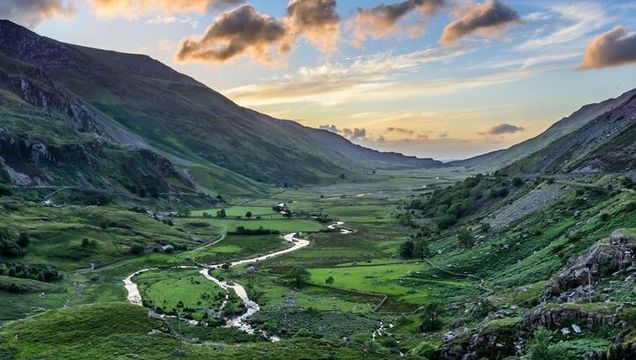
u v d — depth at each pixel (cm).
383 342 8569
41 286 14038
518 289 9194
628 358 4662
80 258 18075
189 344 6881
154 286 14862
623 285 6631
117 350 6397
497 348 6334
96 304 7944
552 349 5341
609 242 7794
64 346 6569
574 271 7794
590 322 5697
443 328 9156
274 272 17062
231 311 12025
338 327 10406
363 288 13688
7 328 7194
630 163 18312
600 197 13638
